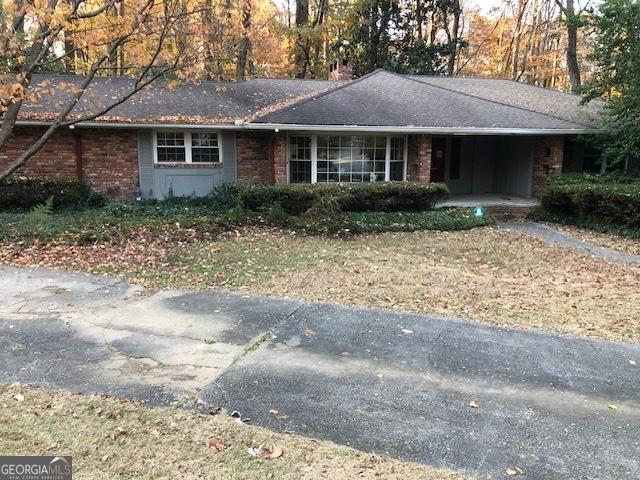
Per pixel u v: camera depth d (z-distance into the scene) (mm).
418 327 5418
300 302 6211
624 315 6051
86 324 5363
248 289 6809
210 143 14289
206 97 15328
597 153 15812
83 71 15797
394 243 10352
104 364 4359
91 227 10031
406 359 4586
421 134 13883
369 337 5094
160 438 3232
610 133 13625
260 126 12305
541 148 15141
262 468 2961
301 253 9109
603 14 13164
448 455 3141
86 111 12727
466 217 12672
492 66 33812
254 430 3357
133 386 3949
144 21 8562
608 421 3594
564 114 15336
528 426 3506
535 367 4477
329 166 14078
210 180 14336
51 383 3965
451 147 17078
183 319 5562
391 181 13797
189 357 4539
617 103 13094
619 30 13023
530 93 18141
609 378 4285
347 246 9914
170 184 14031
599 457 3156
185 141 14055
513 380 4215
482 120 13852
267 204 12047
